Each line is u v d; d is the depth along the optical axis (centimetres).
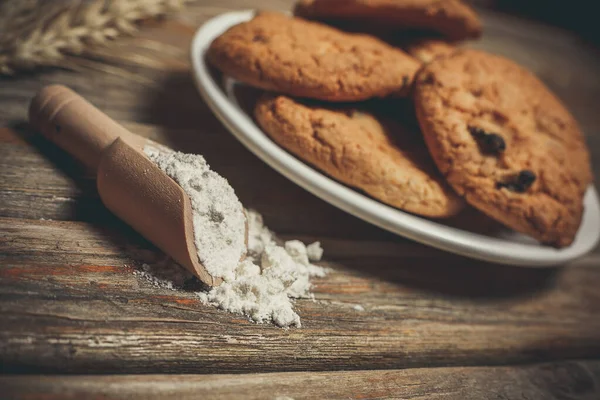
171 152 24
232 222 23
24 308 21
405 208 25
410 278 26
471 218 28
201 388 21
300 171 25
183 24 35
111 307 22
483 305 27
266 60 26
